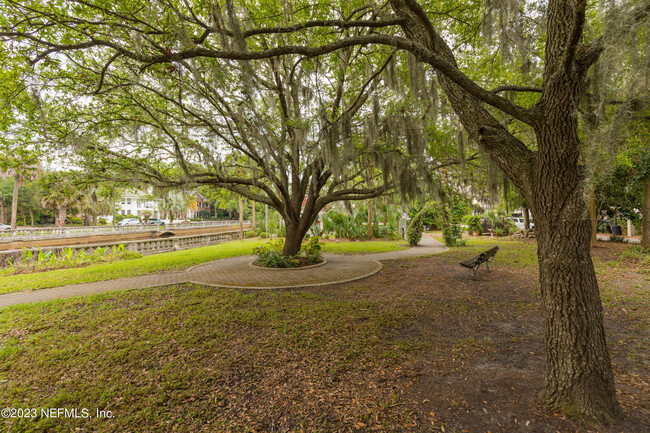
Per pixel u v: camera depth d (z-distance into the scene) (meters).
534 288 6.04
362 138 7.71
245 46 3.00
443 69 2.43
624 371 2.81
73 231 20.23
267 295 5.82
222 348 3.55
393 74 5.33
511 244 13.95
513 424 2.14
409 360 3.18
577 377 2.17
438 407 2.38
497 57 6.05
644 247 9.02
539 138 2.31
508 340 3.63
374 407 2.41
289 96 7.22
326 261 9.95
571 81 2.09
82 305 5.32
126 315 4.71
